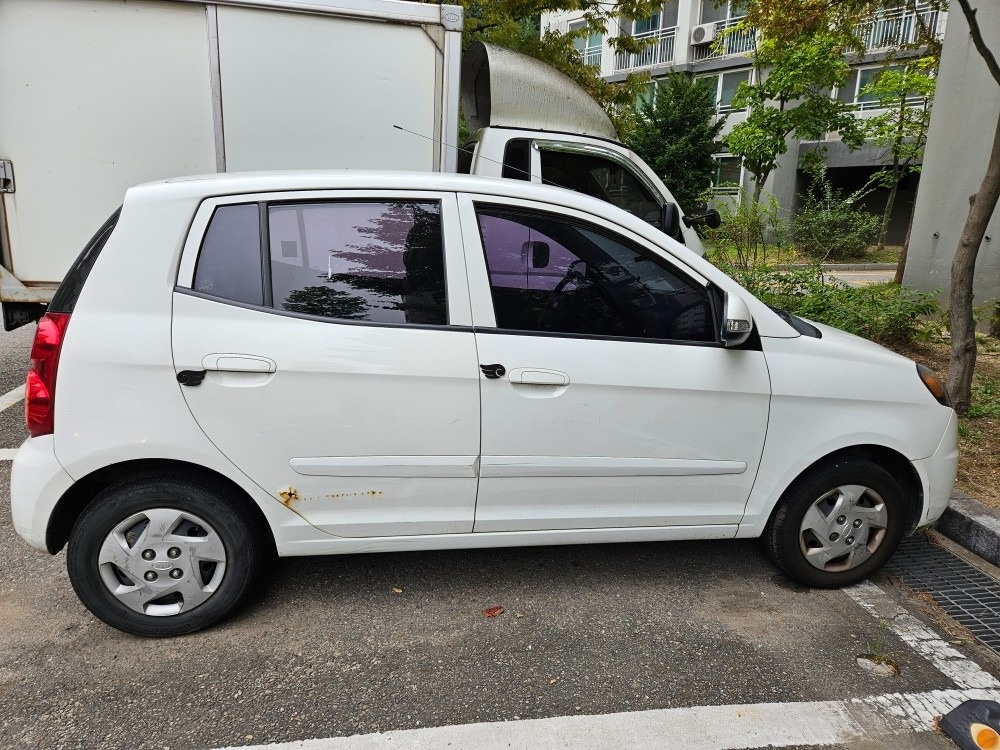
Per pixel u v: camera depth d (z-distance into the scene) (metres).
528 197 2.78
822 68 10.74
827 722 2.38
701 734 2.30
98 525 2.55
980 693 2.54
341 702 2.41
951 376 5.03
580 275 2.79
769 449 2.95
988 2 7.89
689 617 2.96
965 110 8.27
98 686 2.46
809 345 2.97
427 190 2.72
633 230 2.84
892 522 3.14
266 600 3.00
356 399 2.59
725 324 2.73
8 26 4.48
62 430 2.46
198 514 2.62
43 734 2.24
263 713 2.35
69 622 2.82
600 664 2.64
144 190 2.55
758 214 7.99
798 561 3.11
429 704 2.41
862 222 8.27
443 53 5.06
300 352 2.54
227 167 4.93
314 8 4.81
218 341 2.50
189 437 2.51
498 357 2.66
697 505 2.98
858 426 2.98
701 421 2.86
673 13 24.56
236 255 2.57
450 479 2.73
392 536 2.78
